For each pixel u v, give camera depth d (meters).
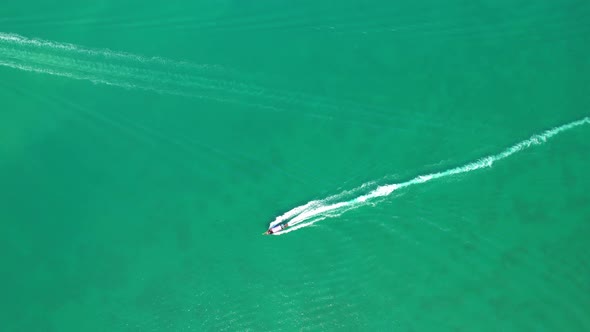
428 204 45.19
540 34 46.97
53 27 46.41
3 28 46.28
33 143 45.34
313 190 45.22
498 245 44.66
